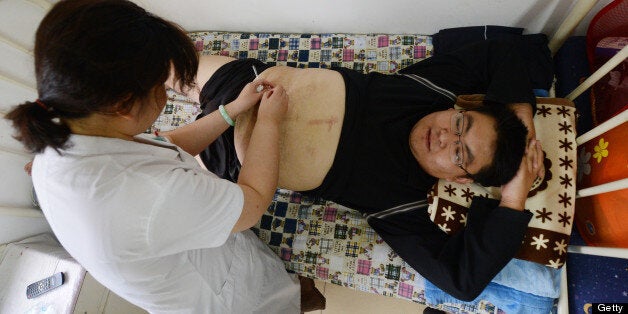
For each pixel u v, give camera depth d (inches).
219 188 21.8
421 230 38.5
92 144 18.6
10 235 49.0
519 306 35.8
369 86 41.8
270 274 40.7
